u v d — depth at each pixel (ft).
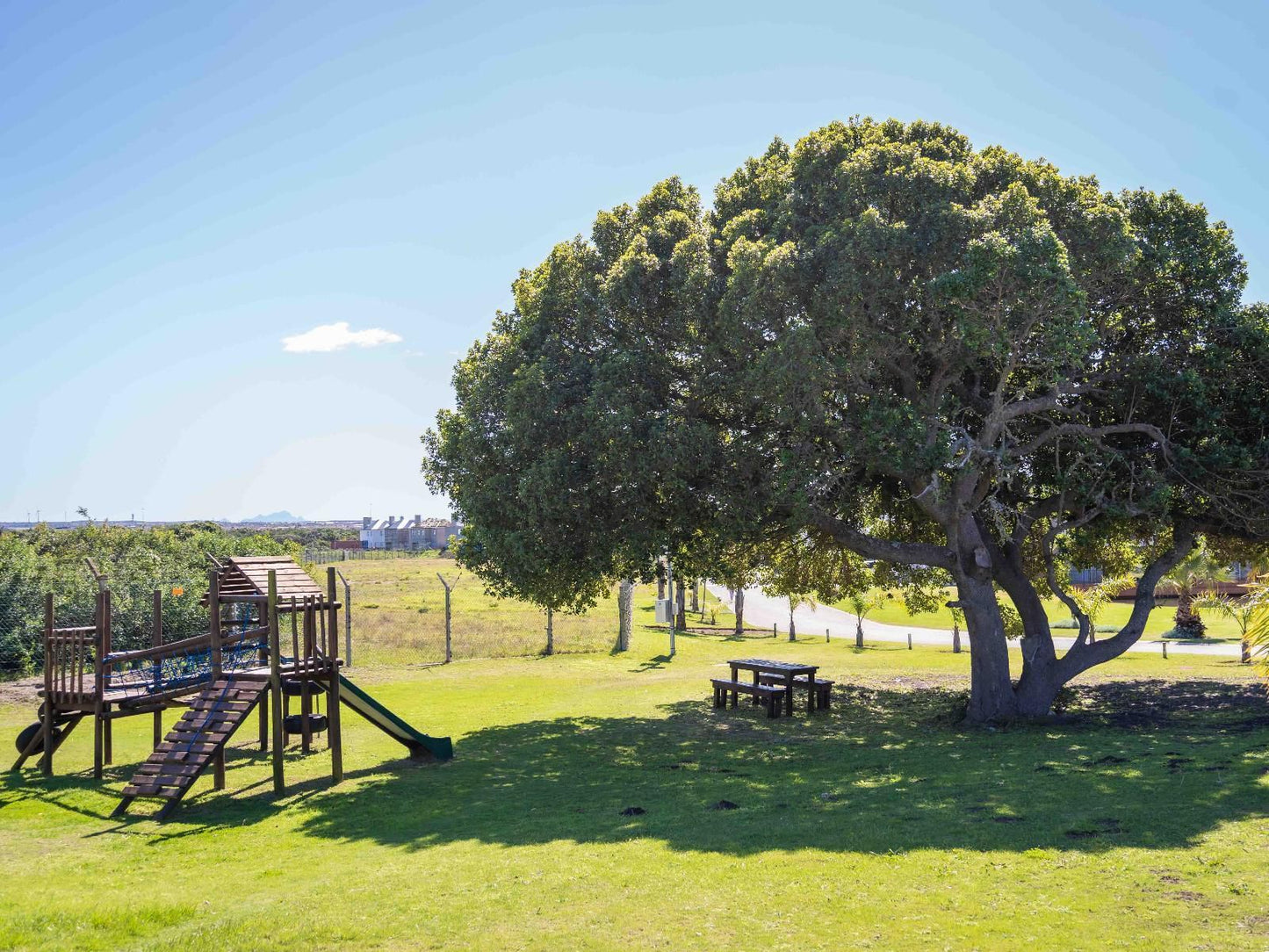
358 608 173.78
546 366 61.05
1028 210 52.75
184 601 102.06
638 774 51.01
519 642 127.54
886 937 24.18
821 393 55.52
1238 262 60.95
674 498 60.90
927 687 86.28
